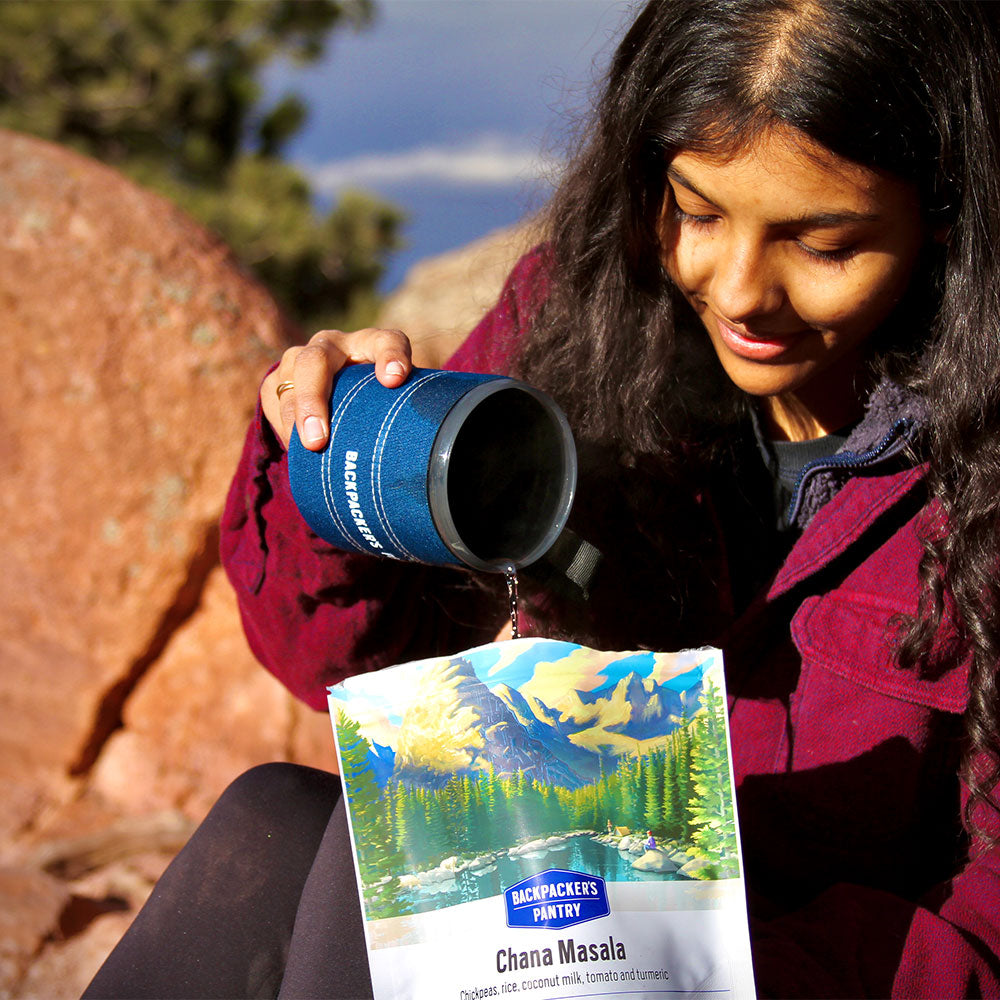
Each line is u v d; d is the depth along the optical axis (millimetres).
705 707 1084
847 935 1200
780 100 1043
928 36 1072
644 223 1306
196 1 7301
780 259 1136
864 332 1212
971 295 1218
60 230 2842
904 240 1140
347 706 1057
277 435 1355
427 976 1009
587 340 1471
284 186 7039
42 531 2836
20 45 7000
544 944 1012
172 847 2688
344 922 1197
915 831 1426
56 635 2859
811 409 1447
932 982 1167
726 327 1220
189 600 2887
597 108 1387
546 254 1557
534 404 1190
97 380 2807
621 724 1073
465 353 1645
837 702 1370
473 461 1206
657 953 1022
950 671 1329
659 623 1519
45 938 2268
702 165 1105
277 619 1469
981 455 1262
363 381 1207
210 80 7305
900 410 1323
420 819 1041
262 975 1291
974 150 1127
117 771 2867
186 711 2873
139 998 1268
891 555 1366
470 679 1067
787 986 1139
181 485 2826
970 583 1273
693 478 1462
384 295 6992
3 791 2812
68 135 7207
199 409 2826
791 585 1377
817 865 1421
